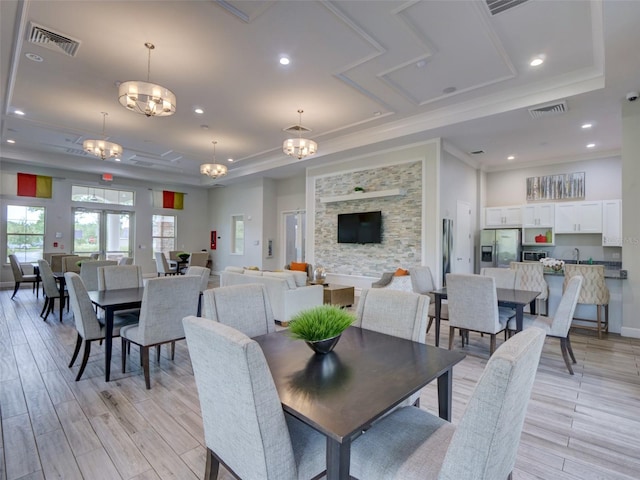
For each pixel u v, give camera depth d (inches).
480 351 152.0
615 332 181.0
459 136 232.1
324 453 52.6
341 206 306.8
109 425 90.2
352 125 241.0
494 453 38.4
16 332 176.6
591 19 124.0
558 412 99.0
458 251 270.1
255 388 42.2
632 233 172.2
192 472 72.7
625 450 81.3
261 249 398.0
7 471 72.0
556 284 195.3
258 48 145.0
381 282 236.1
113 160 353.7
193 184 444.5
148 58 153.5
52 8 120.3
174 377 121.5
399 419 59.5
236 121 234.5
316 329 62.7
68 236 357.1
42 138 278.8
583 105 176.9
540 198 294.5
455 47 143.0
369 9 120.0
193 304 123.3
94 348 152.5
